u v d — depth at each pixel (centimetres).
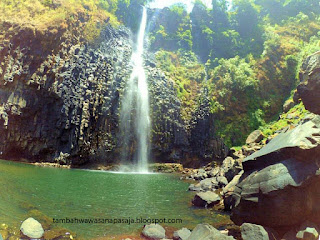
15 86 2548
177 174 2483
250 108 3045
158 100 2891
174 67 3638
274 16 4381
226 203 1134
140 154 2766
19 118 2536
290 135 873
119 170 2659
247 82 3081
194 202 1225
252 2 4359
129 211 1061
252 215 830
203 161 2898
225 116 3039
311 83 862
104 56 2994
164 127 2844
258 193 812
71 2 3150
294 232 750
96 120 2642
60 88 2566
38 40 2616
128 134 2753
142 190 1513
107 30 3344
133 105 2839
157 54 3753
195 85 3406
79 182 1636
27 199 1098
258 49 3700
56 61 2634
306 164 761
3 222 805
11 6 2827
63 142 2584
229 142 2858
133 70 3081
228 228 904
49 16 2830
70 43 2805
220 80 3228
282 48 3447
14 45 2627
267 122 2961
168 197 1357
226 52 3950
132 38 3881
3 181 1402
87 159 2583
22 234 738
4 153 2542
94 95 2695
